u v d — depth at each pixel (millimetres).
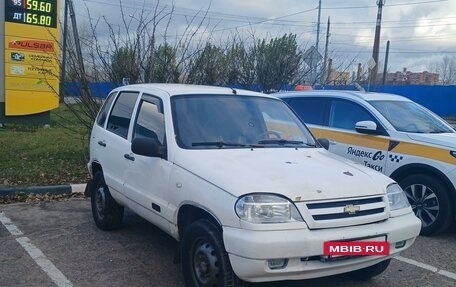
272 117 5371
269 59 14883
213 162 4273
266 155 4566
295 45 15367
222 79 12703
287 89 14875
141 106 5480
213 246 3887
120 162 5484
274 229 3613
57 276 4770
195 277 4164
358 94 7836
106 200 6039
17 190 7863
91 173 6434
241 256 3596
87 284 4602
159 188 4637
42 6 17250
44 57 17438
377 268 4648
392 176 6867
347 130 7551
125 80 9828
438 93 36500
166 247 5672
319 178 4043
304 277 3740
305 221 3699
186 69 10461
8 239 5863
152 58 10047
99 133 6211
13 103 17312
